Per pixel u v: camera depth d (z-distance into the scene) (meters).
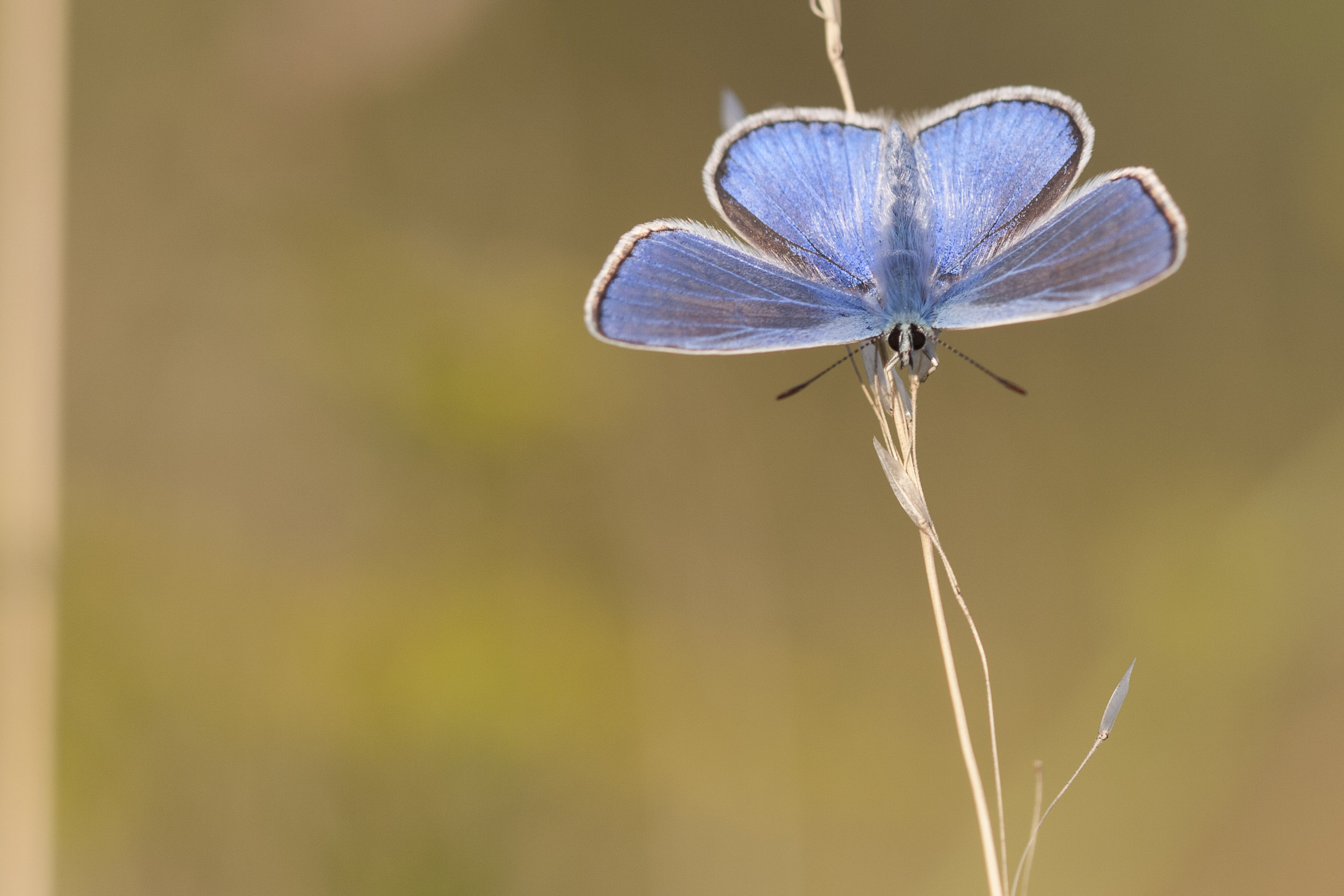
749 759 0.53
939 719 0.54
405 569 0.53
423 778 0.52
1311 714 0.53
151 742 0.52
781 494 0.55
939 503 0.56
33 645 0.51
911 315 0.49
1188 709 0.53
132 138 0.54
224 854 0.52
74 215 0.54
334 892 0.52
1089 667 0.54
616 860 0.53
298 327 0.54
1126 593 0.54
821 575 0.54
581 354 0.54
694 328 0.49
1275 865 0.53
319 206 0.54
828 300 0.49
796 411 0.56
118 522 0.53
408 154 0.56
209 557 0.53
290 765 0.52
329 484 0.53
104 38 0.54
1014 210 0.49
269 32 0.54
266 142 0.54
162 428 0.53
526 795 0.52
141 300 0.54
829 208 0.49
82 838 0.52
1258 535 0.54
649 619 0.54
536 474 0.54
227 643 0.52
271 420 0.53
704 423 0.54
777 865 0.53
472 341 0.54
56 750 0.51
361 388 0.53
